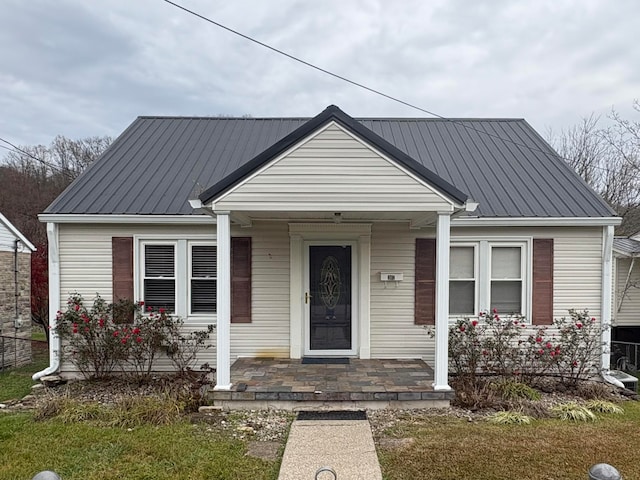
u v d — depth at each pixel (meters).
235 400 5.98
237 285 8.02
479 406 6.08
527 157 9.49
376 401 6.01
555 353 7.31
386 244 8.05
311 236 8.06
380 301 8.05
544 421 5.66
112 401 6.50
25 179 22.64
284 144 5.94
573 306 7.92
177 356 7.84
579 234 7.89
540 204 7.94
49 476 2.73
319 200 5.98
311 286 8.12
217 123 10.96
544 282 7.89
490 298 8.04
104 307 7.62
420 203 5.99
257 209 6.00
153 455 4.51
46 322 13.22
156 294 8.02
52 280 7.80
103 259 7.91
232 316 8.02
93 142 27.70
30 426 5.31
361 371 7.07
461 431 5.19
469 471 4.16
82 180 8.39
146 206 7.82
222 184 5.94
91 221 7.65
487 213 7.71
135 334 7.36
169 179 8.62
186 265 7.98
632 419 5.81
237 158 9.45
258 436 5.09
